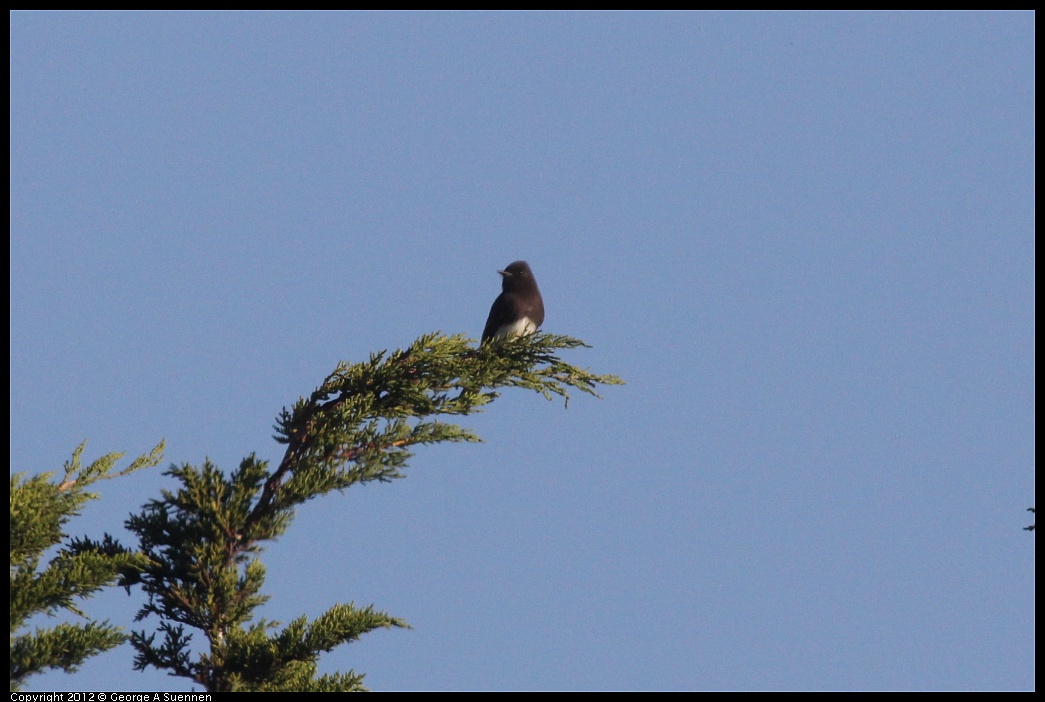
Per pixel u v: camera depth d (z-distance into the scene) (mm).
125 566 13062
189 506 13680
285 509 13898
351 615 13172
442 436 14633
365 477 14008
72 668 11867
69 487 13078
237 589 13344
